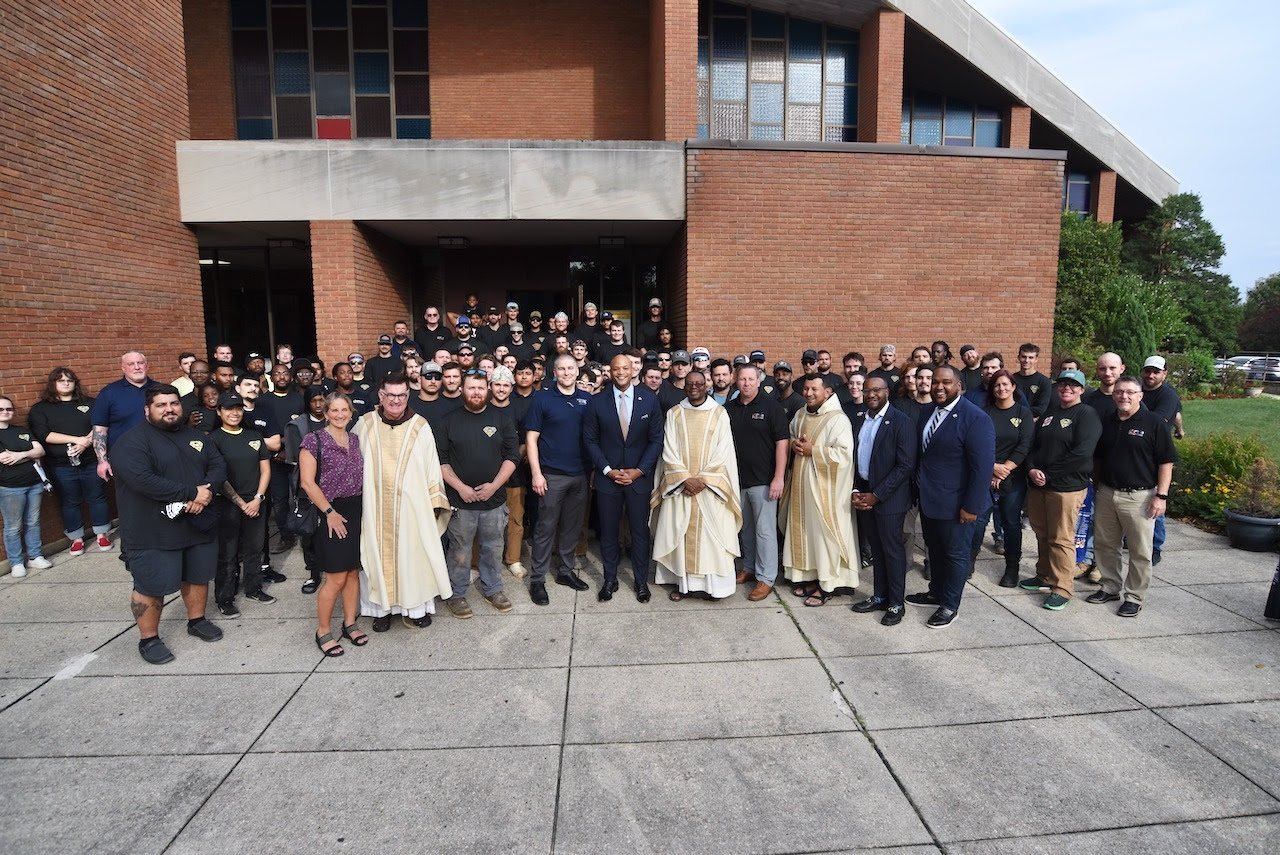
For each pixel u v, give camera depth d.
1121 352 16.28
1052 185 10.73
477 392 5.33
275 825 3.12
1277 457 11.10
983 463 4.96
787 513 5.86
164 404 4.63
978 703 4.09
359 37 13.25
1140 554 5.29
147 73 9.19
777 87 13.20
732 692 4.23
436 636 5.06
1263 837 3.01
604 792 3.33
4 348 6.89
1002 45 14.62
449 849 2.98
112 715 4.02
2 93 6.88
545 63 13.35
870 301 10.57
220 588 5.43
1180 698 4.13
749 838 3.04
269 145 10.01
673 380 7.38
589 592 5.98
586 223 10.71
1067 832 3.05
